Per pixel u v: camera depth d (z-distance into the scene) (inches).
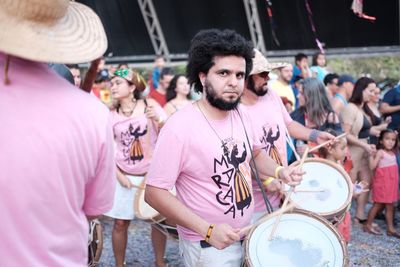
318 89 166.9
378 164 197.3
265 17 394.9
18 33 54.7
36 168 53.8
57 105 56.6
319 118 166.2
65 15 60.1
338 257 88.5
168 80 279.1
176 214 85.5
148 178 88.9
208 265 90.0
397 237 197.9
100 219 211.5
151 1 416.2
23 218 53.8
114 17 431.5
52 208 55.7
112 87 155.9
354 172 205.3
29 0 54.4
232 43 85.0
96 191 63.9
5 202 52.9
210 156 87.7
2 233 53.3
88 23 62.9
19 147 53.4
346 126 206.5
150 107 148.6
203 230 83.0
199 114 89.3
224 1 401.7
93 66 69.0
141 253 180.1
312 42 395.2
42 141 54.5
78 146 57.3
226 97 86.1
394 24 367.9
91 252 111.4
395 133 199.2
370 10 365.7
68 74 105.3
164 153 86.9
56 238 57.0
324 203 117.7
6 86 55.2
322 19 382.0
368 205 241.6
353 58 382.9
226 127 90.8
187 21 421.7
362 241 193.8
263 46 406.0
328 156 144.9
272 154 122.4
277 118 125.0
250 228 85.1
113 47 447.8
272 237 91.6
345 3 369.4
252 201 94.3
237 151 91.0
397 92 251.1
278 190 112.4
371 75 378.0
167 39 434.9
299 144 185.3
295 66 294.0
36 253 55.4
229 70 85.4
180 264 169.5
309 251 89.3
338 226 129.0
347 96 229.9
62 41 57.6
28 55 54.5
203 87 89.5
